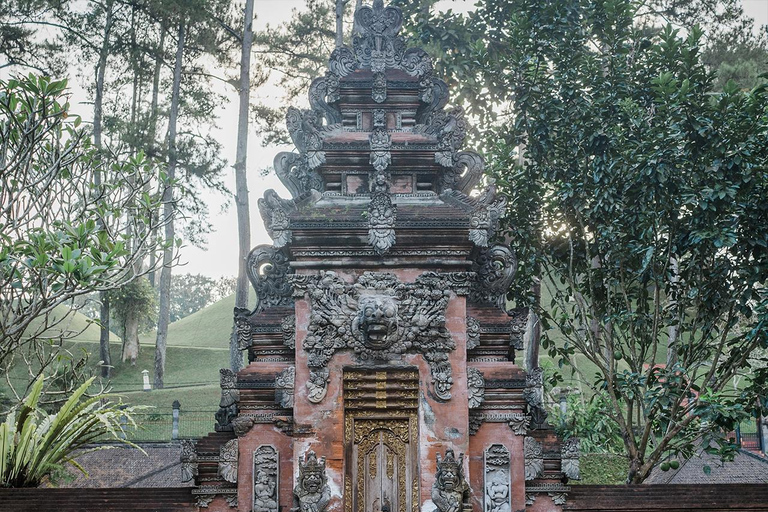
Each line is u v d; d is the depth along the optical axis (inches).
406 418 498.0
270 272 540.1
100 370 1424.7
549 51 675.4
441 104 561.9
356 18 575.2
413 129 554.9
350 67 564.7
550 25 671.1
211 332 2130.9
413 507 486.6
